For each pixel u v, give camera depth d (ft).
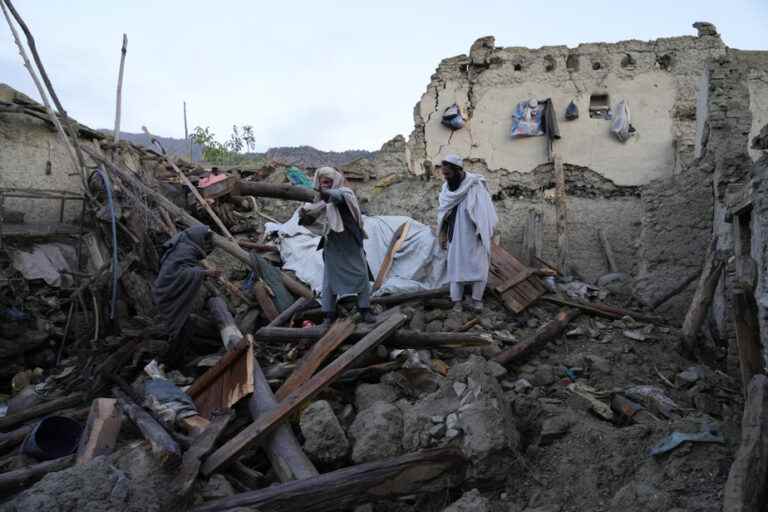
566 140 35.76
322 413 14.90
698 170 27.96
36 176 23.44
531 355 20.79
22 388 18.86
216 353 19.97
